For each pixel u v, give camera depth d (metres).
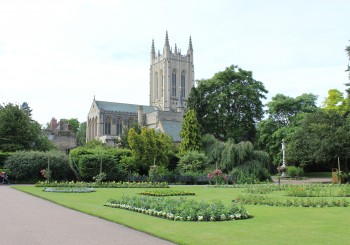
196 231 11.12
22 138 53.25
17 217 14.55
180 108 109.94
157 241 9.99
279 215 14.67
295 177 54.88
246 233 10.81
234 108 58.06
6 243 9.84
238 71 59.00
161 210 14.68
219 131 57.31
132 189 31.22
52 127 98.38
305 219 13.60
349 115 45.41
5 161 41.62
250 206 17.98
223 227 11.84
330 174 67.50
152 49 142.75
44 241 10.08
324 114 44.00
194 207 14.06
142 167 45.25
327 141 39.22
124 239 10.28
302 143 43.84
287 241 9.70
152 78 141.75
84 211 15.99
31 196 24.16
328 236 10.38
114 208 17.14
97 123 107.25
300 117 64.75
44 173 36.88
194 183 42.47
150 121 105.44
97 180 35.69
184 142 49.50
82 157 40.75
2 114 53.12
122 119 108.69
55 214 15.42
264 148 69.44
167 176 42.16
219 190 29.84
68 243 9.81
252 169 44.53
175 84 135.75
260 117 59.75
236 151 45.16
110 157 41.59
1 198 22.67
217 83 57.38
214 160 46.41
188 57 138.38
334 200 18.31
